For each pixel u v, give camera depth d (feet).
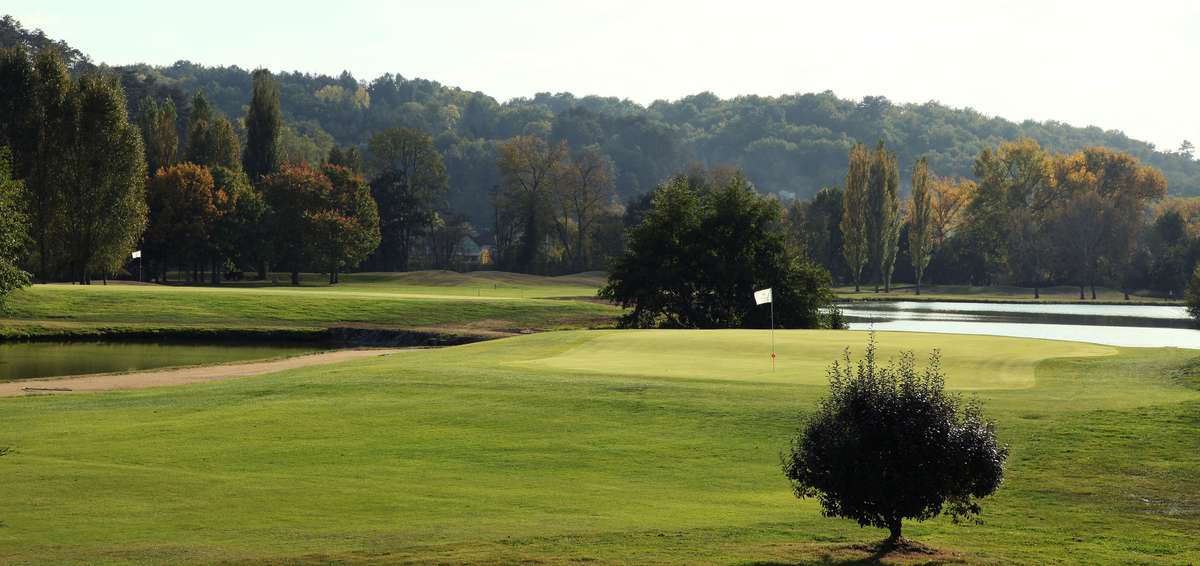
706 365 115.85
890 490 45.98
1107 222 455.22
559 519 53.47
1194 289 313.32
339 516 53.62
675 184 255.50
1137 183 529.45
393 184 526.16
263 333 213.87
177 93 623.36
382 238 522.06
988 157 527.40
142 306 226.58
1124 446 70.13
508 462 69.15
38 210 275.80
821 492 50.80
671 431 79.30
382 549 46.01
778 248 245.45
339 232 396.16
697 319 246.68
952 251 534.37
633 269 245.86
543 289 400.26
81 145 277.64
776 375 105.91
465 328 231.71
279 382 107.04
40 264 285.23
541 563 43.27
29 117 277.03
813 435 48.03
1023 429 75.92
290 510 54.85
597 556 44.62
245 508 55.16
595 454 71.82
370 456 70.59
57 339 200.13
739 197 248.73
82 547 46.62
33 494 57.88
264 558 44.06
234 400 95.86
